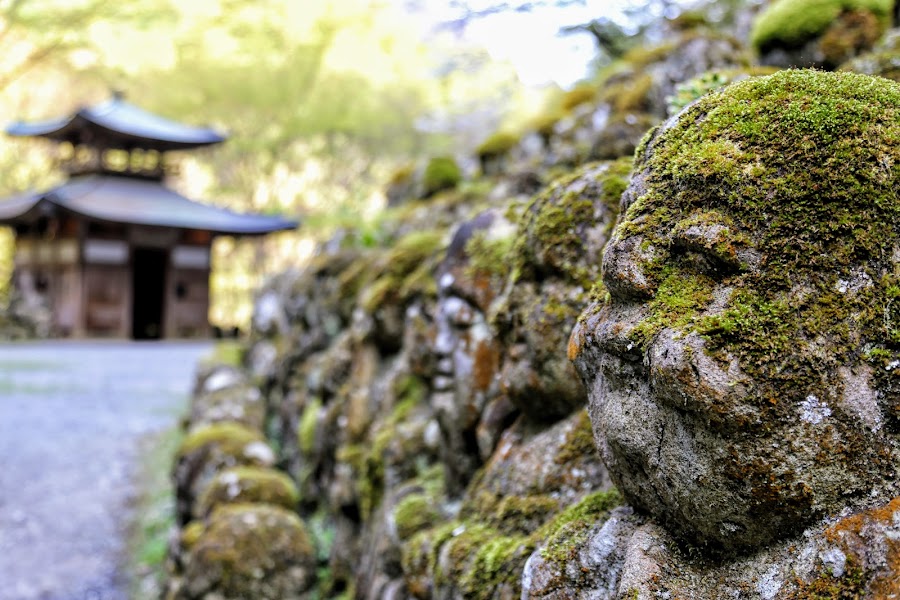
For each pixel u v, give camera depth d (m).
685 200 1.57
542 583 1.77
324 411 5.55
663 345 1.44
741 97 1.60
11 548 6.74
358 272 6.18
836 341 1.36
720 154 1.52
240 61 26.00
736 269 1.46
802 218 1.42
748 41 5.64
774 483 1.35
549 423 2.58
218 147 30.44
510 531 2.32
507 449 2.66
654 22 7.83
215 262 35.47
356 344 4.96
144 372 15.53
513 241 3.02
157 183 25.25
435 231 5.41
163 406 11.88
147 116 25.72
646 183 1.68
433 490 3.34
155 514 7.39
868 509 1.33
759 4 6.18
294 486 5.92
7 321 21.69
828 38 3.92
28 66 13.77
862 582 1.27
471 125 20.67
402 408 4.01
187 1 13.29
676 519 1.56
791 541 1.40
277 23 23.47
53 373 14.85
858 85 1.50
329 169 31.36
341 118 28.27
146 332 26.03
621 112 4.71
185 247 24.30
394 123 28.70
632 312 1.59
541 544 1.99
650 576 1.52
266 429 7.63
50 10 11.52
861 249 1.38
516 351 2.60
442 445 3.33
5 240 29.80
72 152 26.30
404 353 4.35
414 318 3.79
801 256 1.41
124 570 6.41
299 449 6.28
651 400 1.53
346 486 4.48
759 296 1.42
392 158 30.97
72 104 30.86
